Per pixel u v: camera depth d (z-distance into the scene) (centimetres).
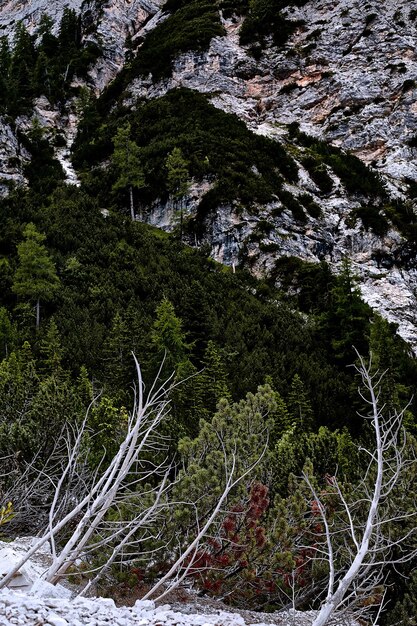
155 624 565
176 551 991
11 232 5522
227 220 6209
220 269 5706
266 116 8412
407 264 6247
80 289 4619
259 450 1293
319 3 9444
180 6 10906
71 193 6825
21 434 1382
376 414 791
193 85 8756
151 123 8062
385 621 1012
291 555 1004
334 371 3797
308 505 1112
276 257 5884
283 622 930
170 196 6681
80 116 9569
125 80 9406
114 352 3353
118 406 2288
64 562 704
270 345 4038
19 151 8062
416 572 1010
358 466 1445
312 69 8712
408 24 8925
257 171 6838
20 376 2614
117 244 5450
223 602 1019
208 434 1255
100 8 11225
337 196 6788
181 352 3284
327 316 4325
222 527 1010
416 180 7369
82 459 1248
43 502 1191
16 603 556
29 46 11438
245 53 9062
